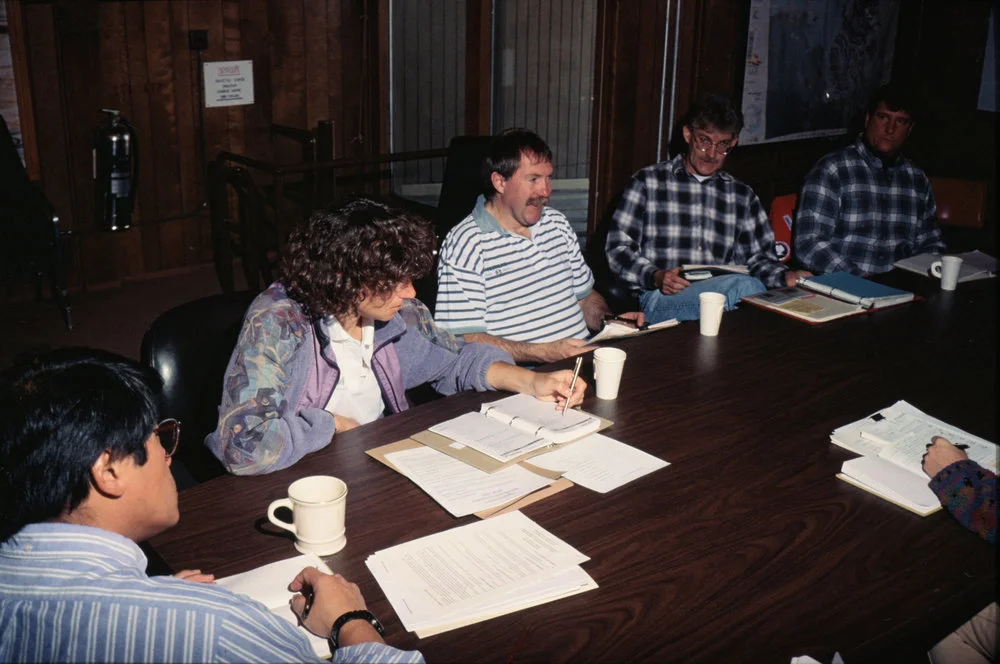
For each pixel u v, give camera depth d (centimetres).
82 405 100
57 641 94
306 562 138
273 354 173
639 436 184
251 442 163
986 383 216
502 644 122
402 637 122
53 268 432
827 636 125
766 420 192
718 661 119
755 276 328
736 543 147
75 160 469
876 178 365
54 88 451
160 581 100
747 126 479
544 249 274
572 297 283
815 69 497
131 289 499
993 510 150
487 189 263
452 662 118
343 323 185
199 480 191
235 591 129
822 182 364
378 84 568
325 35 548
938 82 520
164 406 185
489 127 538
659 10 450
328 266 171
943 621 131
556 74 594
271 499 157
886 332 253
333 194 530
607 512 155
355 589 127
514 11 559
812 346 240
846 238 371
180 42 491
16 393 100
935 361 231
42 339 422
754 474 169
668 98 468
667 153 481
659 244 346
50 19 441
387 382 201
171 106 498
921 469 169
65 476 99
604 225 467
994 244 479
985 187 413
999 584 138
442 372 212
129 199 471
